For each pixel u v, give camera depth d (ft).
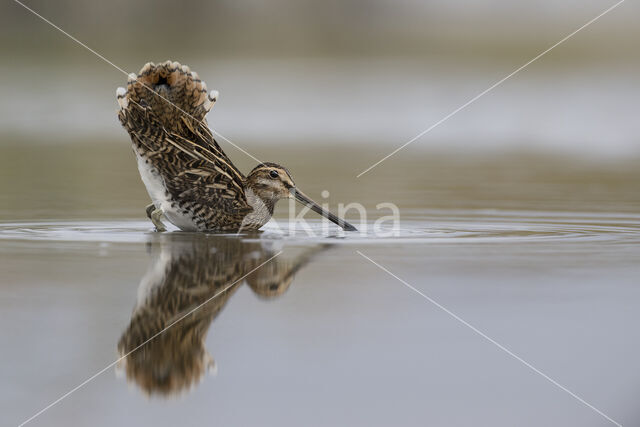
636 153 191.72
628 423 52.65
